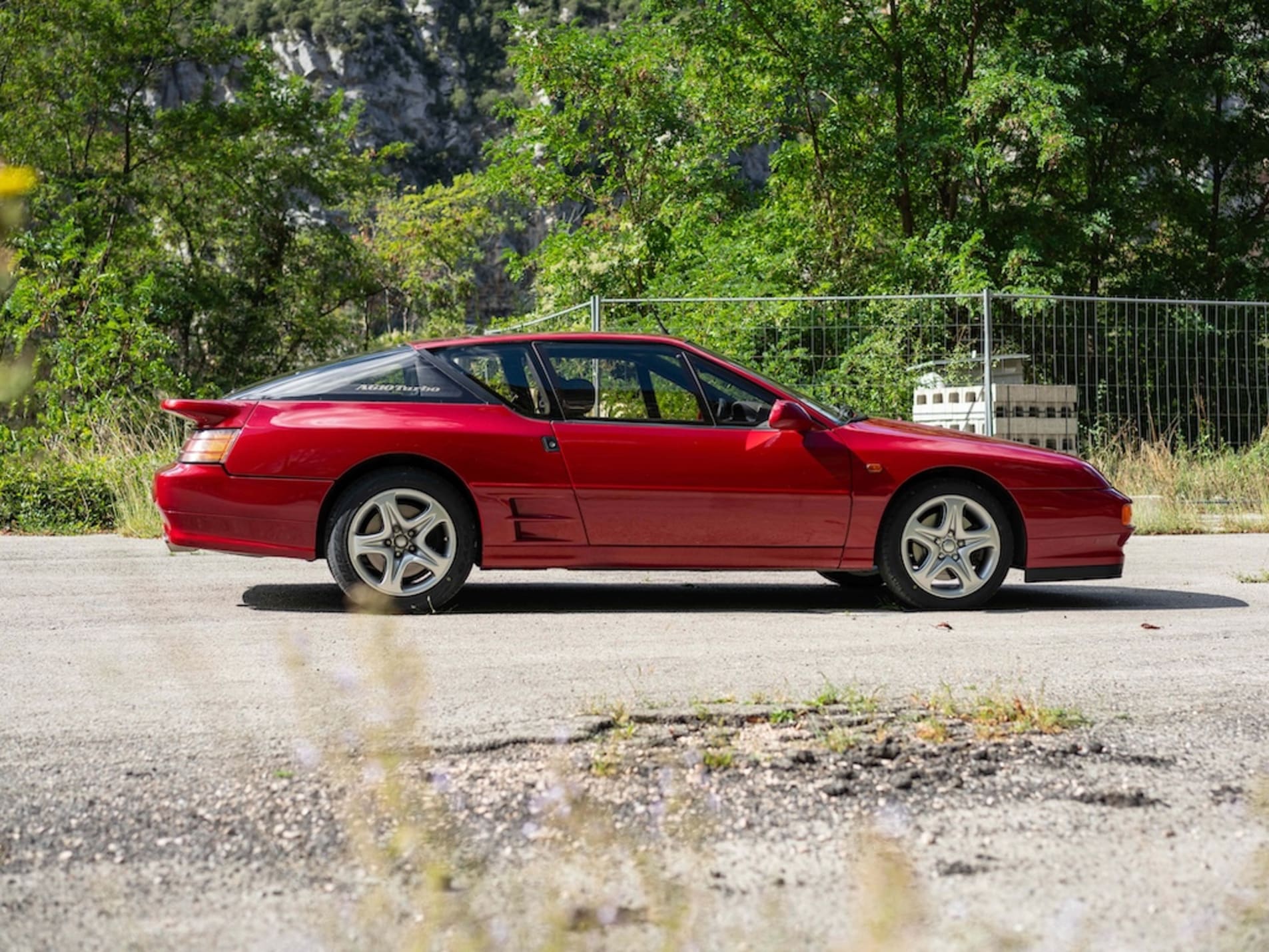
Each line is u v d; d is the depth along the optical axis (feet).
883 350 42.11
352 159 126.41
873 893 6.47
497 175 85.56
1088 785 9.88
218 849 8.36
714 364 20.25
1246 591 22.67
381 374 19.80
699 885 7.73
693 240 77.46
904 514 19.95
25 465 35.35
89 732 11.43
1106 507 20.52
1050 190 77.46
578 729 11.36
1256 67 76.69
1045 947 6.88
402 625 18.02
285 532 19.21
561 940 6.73
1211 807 9.36
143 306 42.80
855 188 75.97
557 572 25.14
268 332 122.11
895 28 75.77
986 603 20.35
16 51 102.94
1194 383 44.04
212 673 14.24
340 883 7.75
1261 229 81.82
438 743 10.89
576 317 44.01
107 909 7.39
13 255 5.51
